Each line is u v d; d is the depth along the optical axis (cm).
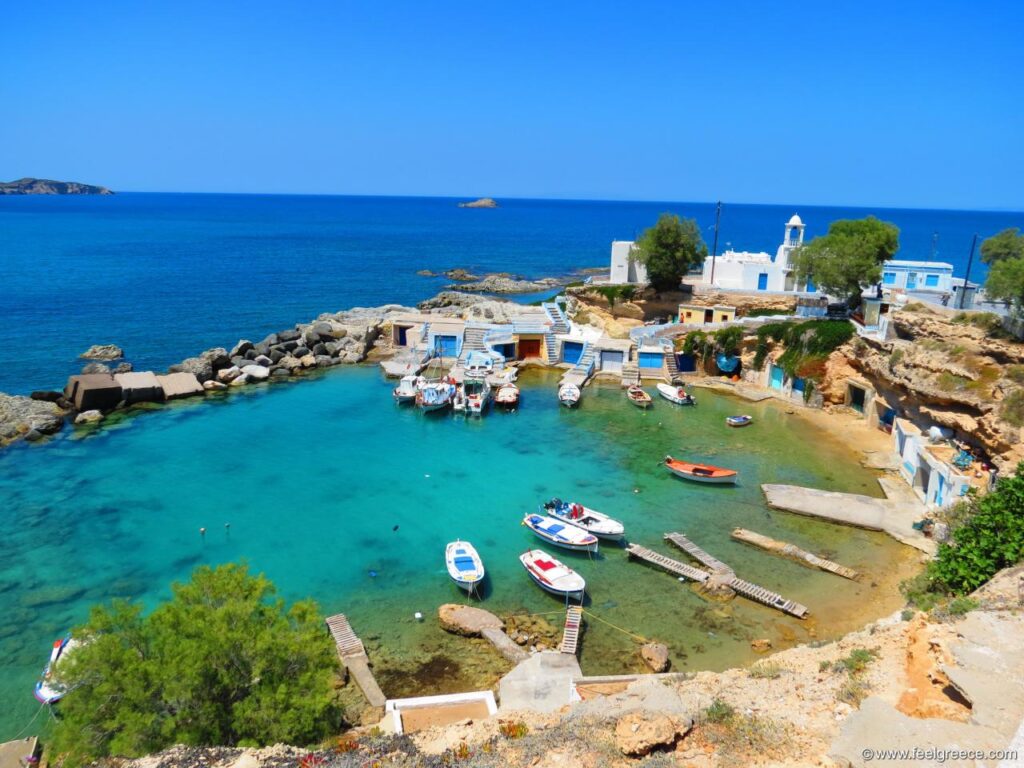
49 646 2966
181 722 1822
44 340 8575
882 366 5294
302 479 4734
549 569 3419
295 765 1584
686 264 8106
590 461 5075
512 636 3028
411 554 3744
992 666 1510
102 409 6091
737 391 6744
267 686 1941
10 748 2231
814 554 3697
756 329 6906
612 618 3156
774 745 1507
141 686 1817
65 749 1803
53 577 3512
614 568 3597
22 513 4197
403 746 1689
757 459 5088
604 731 1622
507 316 8844
